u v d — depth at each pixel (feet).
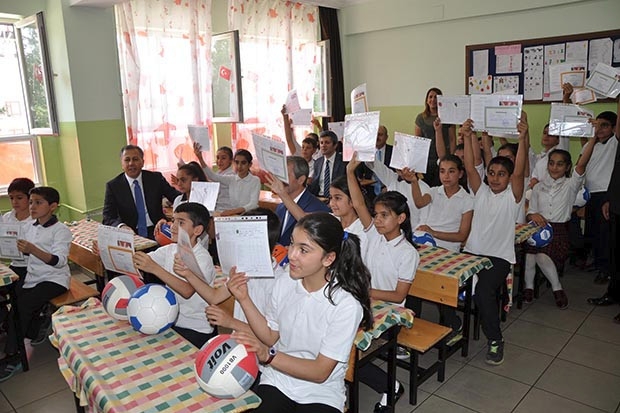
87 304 6.22
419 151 9.05
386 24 19.89
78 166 13.69
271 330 5.05
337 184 7.88
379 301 6.44
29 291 8.90
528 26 16.48
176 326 6.72
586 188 12.92
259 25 17.88
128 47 14.34
